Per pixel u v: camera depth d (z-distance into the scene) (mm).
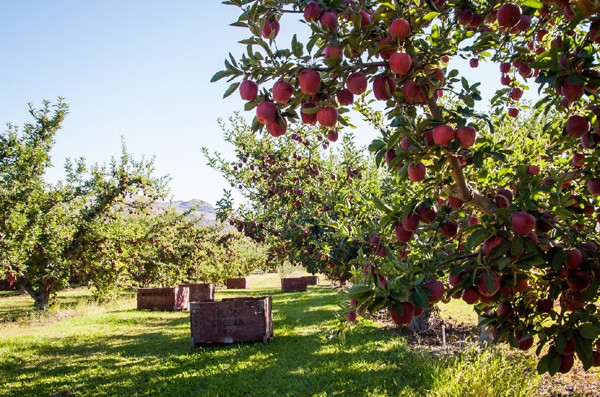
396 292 2090
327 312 12617
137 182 16641
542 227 2533
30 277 14195
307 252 8836
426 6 2355
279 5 2236
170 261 20453
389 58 2229
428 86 2289
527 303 2682
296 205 9547
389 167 2605
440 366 5516
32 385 6535
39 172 14656
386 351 7312
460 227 3293
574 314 2324
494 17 2732
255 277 39625
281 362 7090
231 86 2205
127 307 16812
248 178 10688
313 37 2123
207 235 21859
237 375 6520
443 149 2314
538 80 2283
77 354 8547
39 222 13461
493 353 5258
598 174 2689
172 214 20594
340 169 9867
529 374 4926
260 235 9906
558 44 2375
